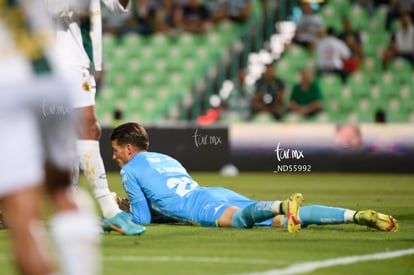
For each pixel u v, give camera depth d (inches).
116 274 619.2
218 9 2891.2
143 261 679.1
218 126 2365.9
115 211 868.0
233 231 904.9
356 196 1579.7
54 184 481.1
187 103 2810.0
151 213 1000.2
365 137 2422.5
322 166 2411.4
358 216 901.2
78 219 465.1
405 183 2007.9
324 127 2406.5
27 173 446.0
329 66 2726.4
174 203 968.9
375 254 738.8
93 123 868.0
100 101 2785.4
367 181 2076.8
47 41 463.5
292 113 2571.4
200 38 2876.5
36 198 449.7
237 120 2684.5
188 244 789.2
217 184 1908.2
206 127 2352.4
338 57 2728.8
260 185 1887.3
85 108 862.5
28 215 445.1
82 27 874.1
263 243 802.2
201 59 2849.4
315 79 2741.1
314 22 2780.5
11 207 445.1
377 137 2422.5
